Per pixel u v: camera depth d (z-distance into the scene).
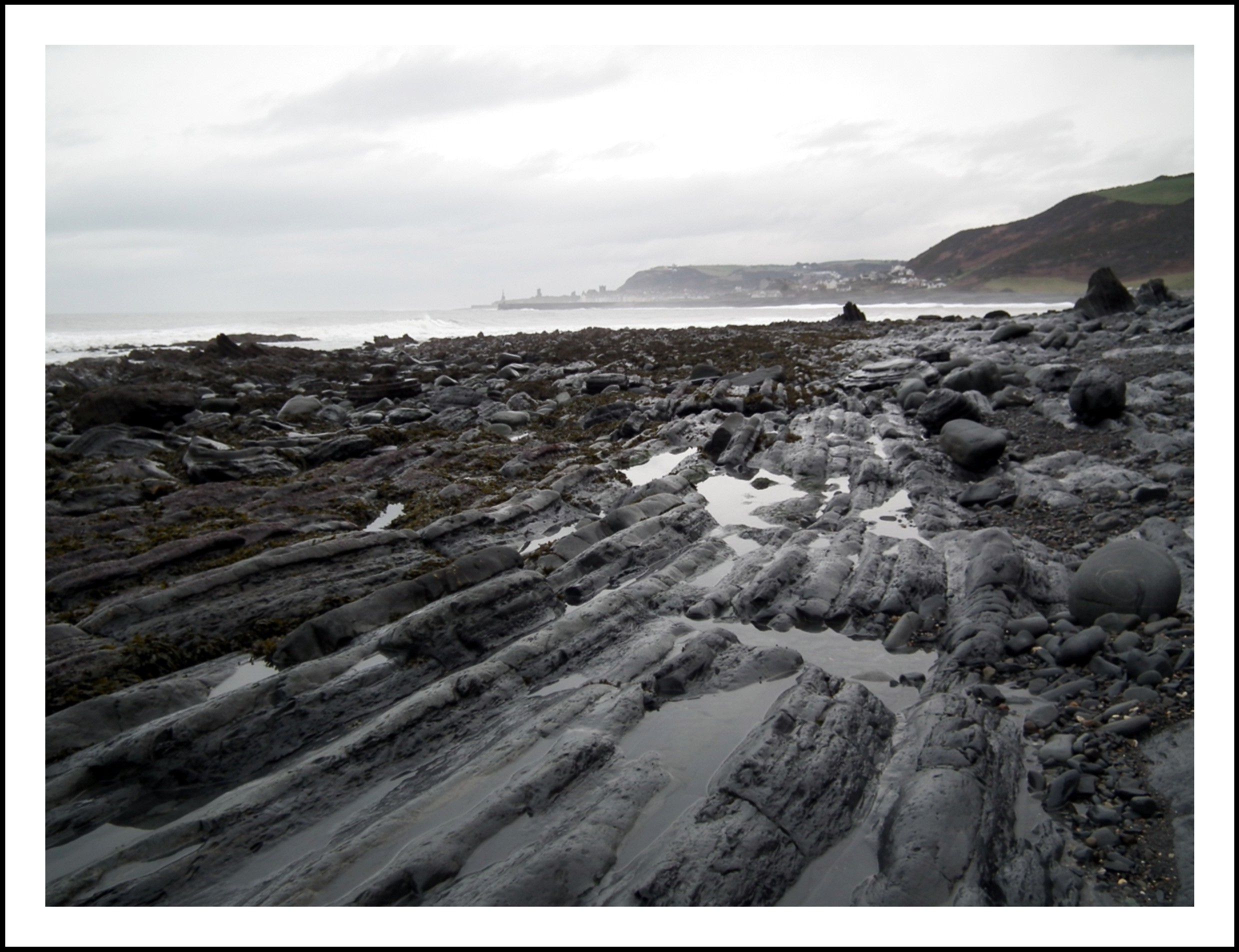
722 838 4.04
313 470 12.55
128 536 9.00
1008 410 13.98
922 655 6.30
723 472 12.50
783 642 6.63
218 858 4.30
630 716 5.44
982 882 3.72
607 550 8.50
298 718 5.64
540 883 3.81
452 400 19.91
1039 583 6.89
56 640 6.46
